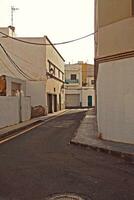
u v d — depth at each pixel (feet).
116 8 42.86
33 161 31.81
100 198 19.99
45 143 45.27
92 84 206.39
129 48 39.96
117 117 41.81
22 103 86.43
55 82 146.72
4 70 98.32
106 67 43.62
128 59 40.09
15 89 98.27
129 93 39.99
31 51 117.60
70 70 205.36
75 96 205.57
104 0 44.39
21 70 114.11
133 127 39.50
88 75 205.98
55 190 21.72
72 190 21.72
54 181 23.98
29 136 54.29
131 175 25.75
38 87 117.80
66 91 204.85
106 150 36.37
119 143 40.78
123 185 22.82
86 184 23.12
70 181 23.97
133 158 31.86
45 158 33.42
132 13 41.52
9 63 103.65
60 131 62.08
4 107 69.97
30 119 95.71
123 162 31.09
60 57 168.14
